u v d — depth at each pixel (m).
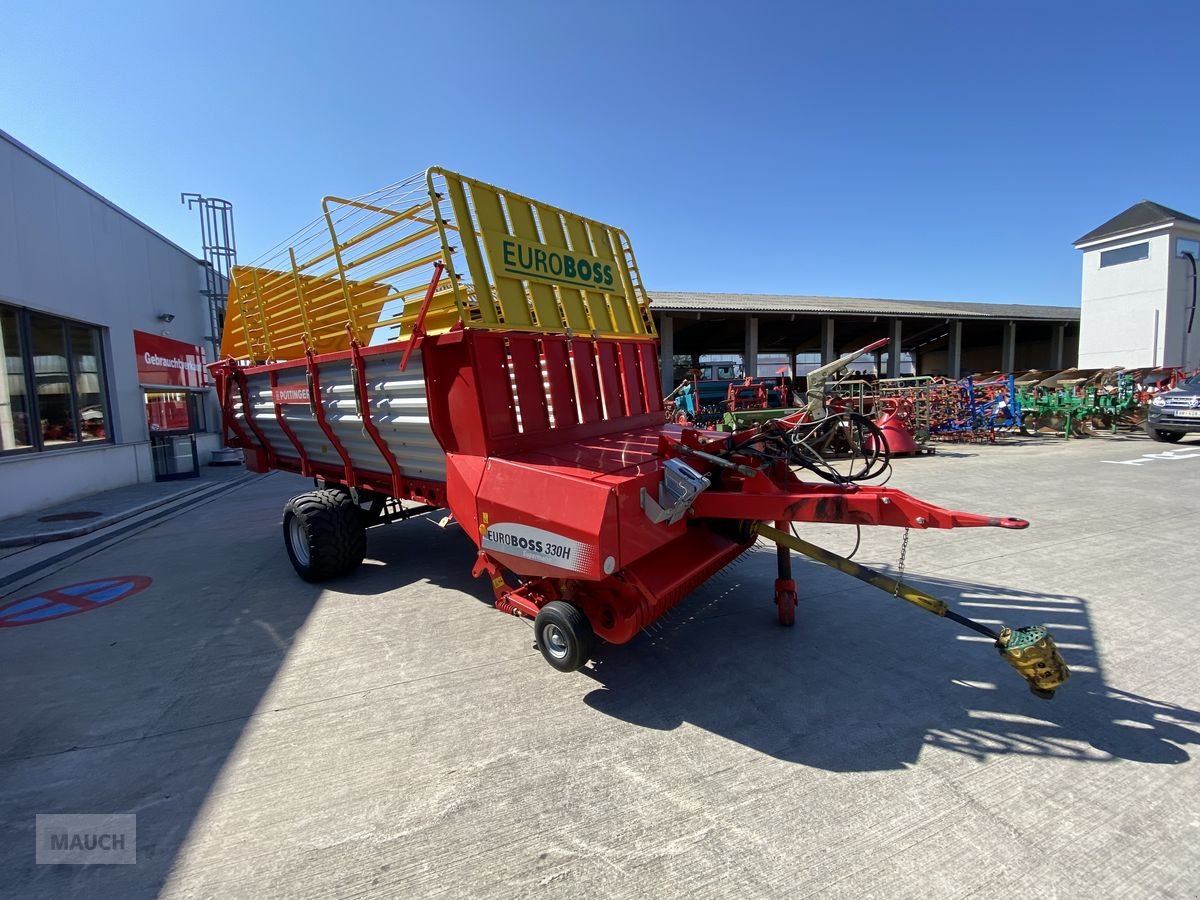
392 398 4.18
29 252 9.18
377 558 6.27
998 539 6.08
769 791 2.51
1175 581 4.75
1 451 8.64
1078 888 1.99
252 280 5.84
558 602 3.39
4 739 3.08
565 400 4.25
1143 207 24.98
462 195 3.59
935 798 2.44
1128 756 2.67
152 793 2.62
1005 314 32.25
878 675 3.46
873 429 3.77
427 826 2.37
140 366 12.70
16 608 5.12
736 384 16.30
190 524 8.68
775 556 5.82
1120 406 15.91
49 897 2.07
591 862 2.16
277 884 2.11
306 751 2.91
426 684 3.53
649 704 3.23
